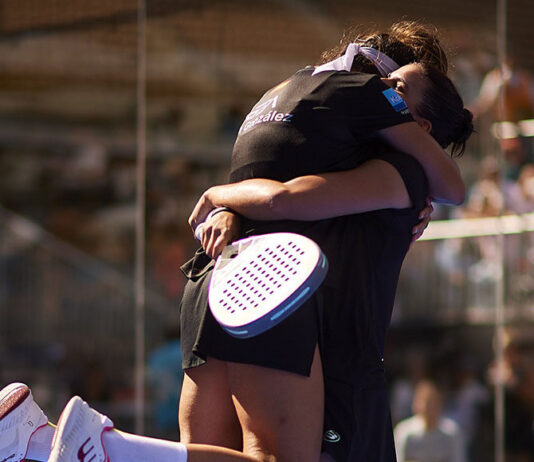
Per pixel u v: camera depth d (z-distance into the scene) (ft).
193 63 37.19
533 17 30.12
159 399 33.60
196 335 9.59
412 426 32.96
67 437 8.39
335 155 9.65
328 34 35.60
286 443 8.98
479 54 30.63
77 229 44.70
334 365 9.37
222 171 43.57
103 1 33.06
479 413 34.32
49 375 37.63
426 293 36.73
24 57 38.70
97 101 42.88
